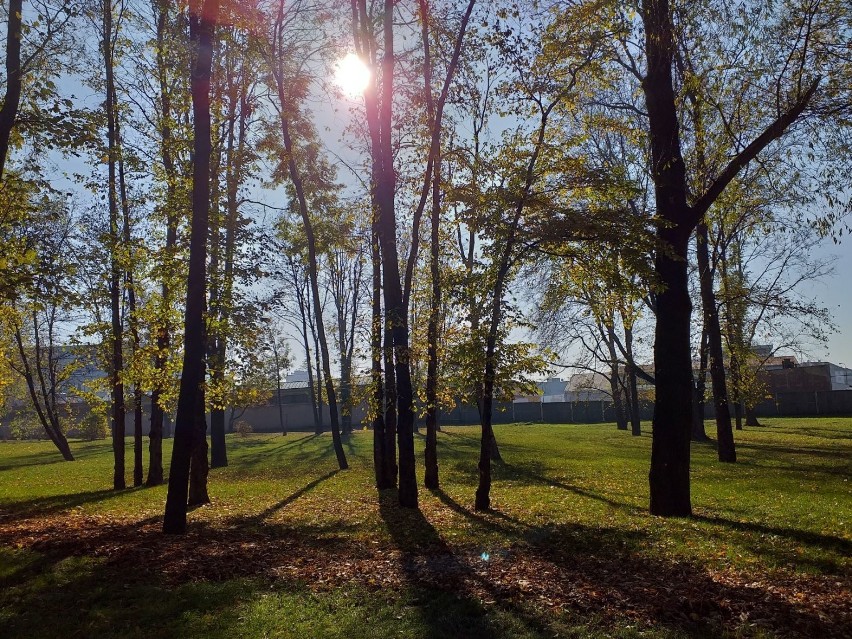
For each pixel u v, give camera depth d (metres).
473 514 13.87
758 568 8.49
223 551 9.91
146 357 17.61
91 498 18.25
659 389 13.32
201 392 16.00
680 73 13.87
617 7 12.34
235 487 21.19
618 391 49.62
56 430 36.94
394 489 18.95
